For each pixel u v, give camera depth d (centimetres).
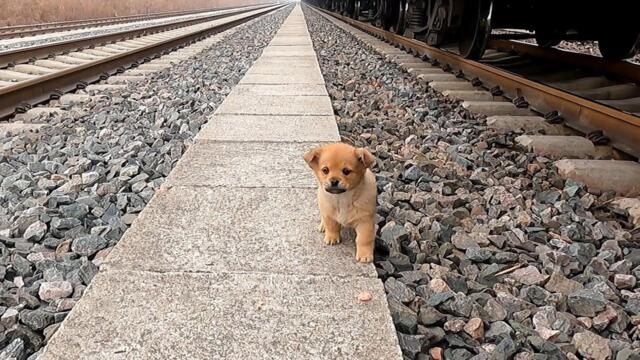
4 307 80
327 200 87
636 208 120
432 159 161
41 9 1000
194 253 89
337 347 67
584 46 486
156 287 79
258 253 89
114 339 68
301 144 152
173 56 437
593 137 167
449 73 302
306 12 1441
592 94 223
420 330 75
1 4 880
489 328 77
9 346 70
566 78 267
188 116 206
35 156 159
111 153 160
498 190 129
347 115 215
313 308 75
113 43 516
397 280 86
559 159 158
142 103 243
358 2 692
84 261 94
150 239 93
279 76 275
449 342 73
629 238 108
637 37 237
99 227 107
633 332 78
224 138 157
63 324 70
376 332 70
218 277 82
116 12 1391
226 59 400
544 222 115
